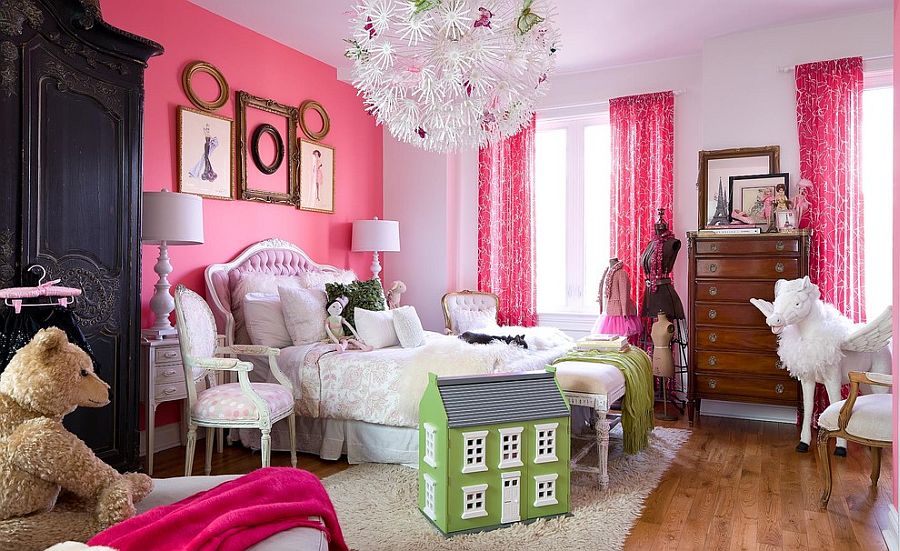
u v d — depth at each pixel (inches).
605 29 197.9
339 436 155.2
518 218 246.1
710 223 200.2
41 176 106.0
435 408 113.8
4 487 63.7
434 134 123.7
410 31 106.8
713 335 190.5
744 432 184.4
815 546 106.6
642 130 226.7
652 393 169.9
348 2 176.7
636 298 227.6
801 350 164.9
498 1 108.7
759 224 193.8
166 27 169.0
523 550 103.7
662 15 187.8
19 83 102.9
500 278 249.3
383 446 151.3
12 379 69.2
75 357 72.5
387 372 150.4
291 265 207.8
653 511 122.4
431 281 253.3
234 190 190.2
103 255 116.4
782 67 196.5
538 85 125.3
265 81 201.9
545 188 253.4
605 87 235.6
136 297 122.6
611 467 149.5
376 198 258.5
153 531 58.4
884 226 196.2
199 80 178.7
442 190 251.1
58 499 70.2
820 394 187.5
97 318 115.1
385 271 261.4
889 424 118.0
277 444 162.9
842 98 190.5
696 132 222.4
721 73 205.6
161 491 77.7
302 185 216.2
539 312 249.6
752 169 199.9
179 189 171.5
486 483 112.0
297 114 213.5
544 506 116.9
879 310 197.2
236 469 149.3
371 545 105.5
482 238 251.6
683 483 139.0
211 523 59.7
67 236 110.1
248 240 195.8
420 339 171.6
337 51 217.2
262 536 60.6
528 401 117.0
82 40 112.9
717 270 190.1
